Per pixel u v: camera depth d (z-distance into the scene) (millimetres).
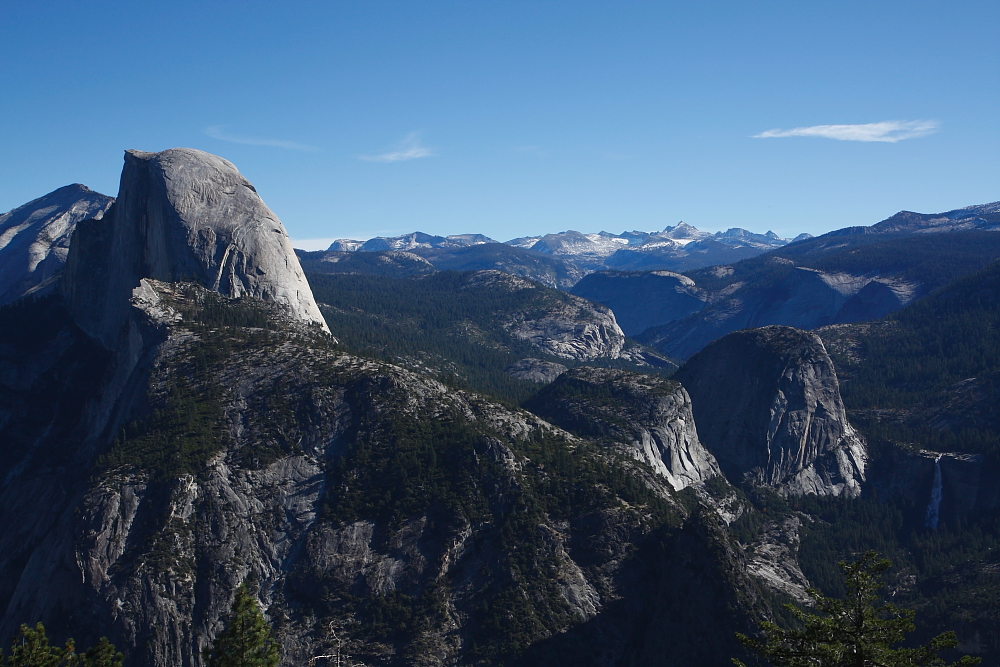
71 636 127500
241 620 75562
